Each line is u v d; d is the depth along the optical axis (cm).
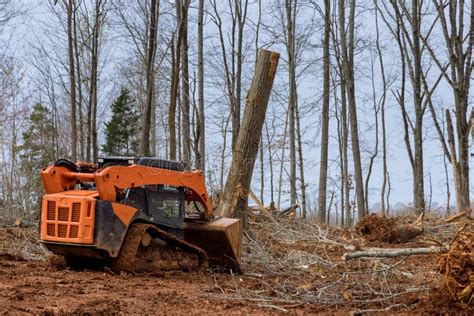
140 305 752
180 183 1067
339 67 3145
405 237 1709
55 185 1010
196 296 836
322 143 2666
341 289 901
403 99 2966
